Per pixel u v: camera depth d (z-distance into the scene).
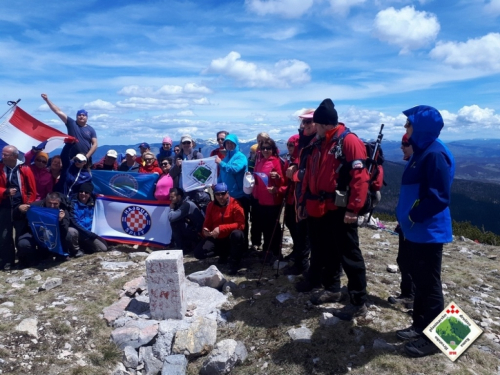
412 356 4.10
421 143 3.88
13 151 7.59
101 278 6.86
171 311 5.26
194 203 8.09
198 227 8.03
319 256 5.38
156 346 4.82
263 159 7.01
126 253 8.29
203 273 6.49
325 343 4.50
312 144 4.92
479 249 9.30
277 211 6.90
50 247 7.66
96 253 8.27
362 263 4.76
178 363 4.49
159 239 8.57
